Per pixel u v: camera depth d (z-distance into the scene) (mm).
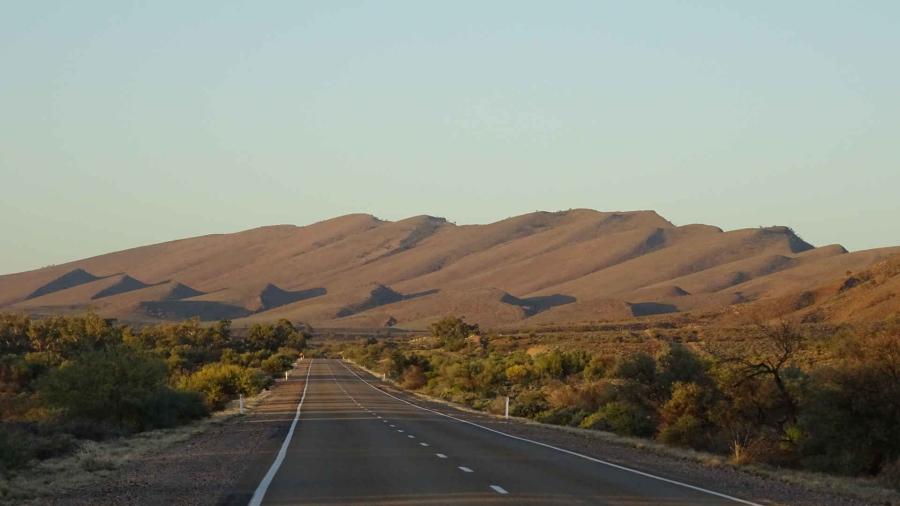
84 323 189375
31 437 53281
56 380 74000
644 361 74688
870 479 46906
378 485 34688
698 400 64375
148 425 73688
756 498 32125
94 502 31047
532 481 36062
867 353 52125
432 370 188500
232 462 44562
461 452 49531
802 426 55688
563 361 143750
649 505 29750
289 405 110875
